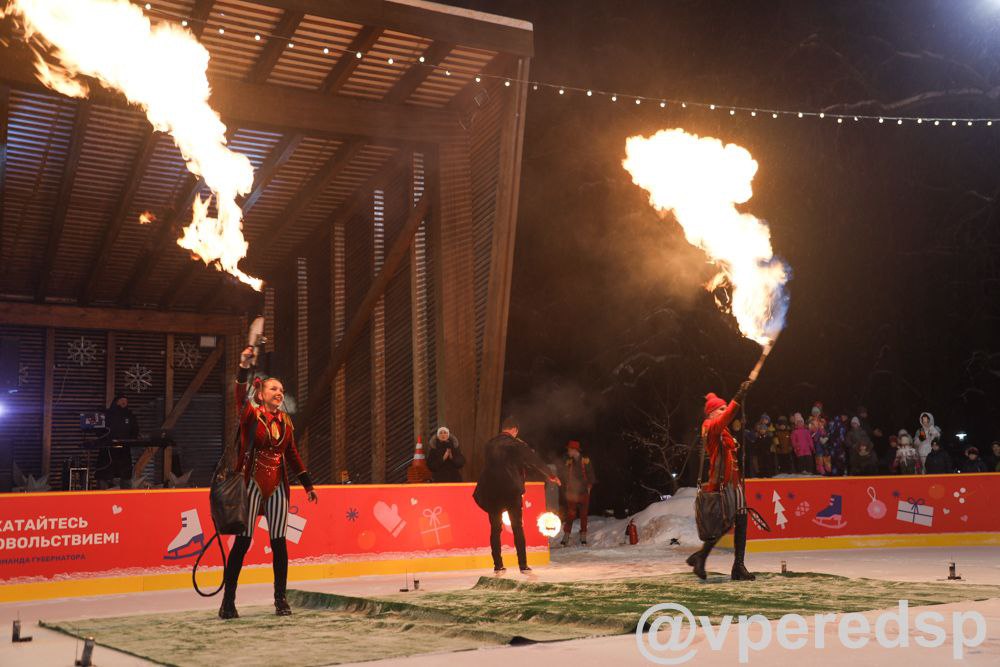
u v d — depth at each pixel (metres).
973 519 13.13
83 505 8.60
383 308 15.57
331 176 14.48
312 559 9.64
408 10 11.55
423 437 14.33
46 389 18.81
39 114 12.51
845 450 17.33
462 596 6.74
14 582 8.20
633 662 3.97
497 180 13.41
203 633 5.33
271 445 6.22
